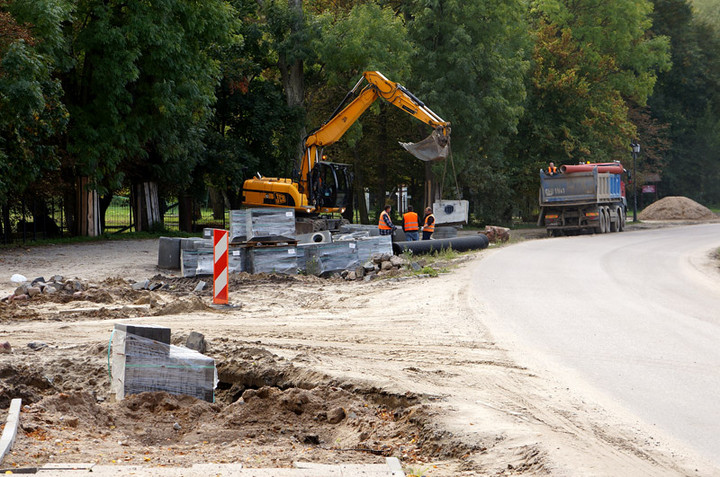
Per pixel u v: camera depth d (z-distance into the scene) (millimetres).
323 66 65062
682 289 23516
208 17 45688
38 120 35562
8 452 7512
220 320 18266
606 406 10047
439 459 8250
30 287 21734
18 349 14094
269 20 62094
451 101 64875
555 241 45281
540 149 79875
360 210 74438
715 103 123062
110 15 41188
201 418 10031
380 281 26250
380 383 11266
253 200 44594
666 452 8023
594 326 16844
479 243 40562
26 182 38000
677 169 121125
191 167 54781
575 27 84125
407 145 38031
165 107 43250
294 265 28469
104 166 45406
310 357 13383
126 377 10609
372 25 60719
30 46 34000
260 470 7012
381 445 8742
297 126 63875
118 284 25375
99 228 47000
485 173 69688
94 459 7520
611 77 88938
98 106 42906
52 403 9609
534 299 21094
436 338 15594
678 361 13125
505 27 67125
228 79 59000
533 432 8641
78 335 15859
